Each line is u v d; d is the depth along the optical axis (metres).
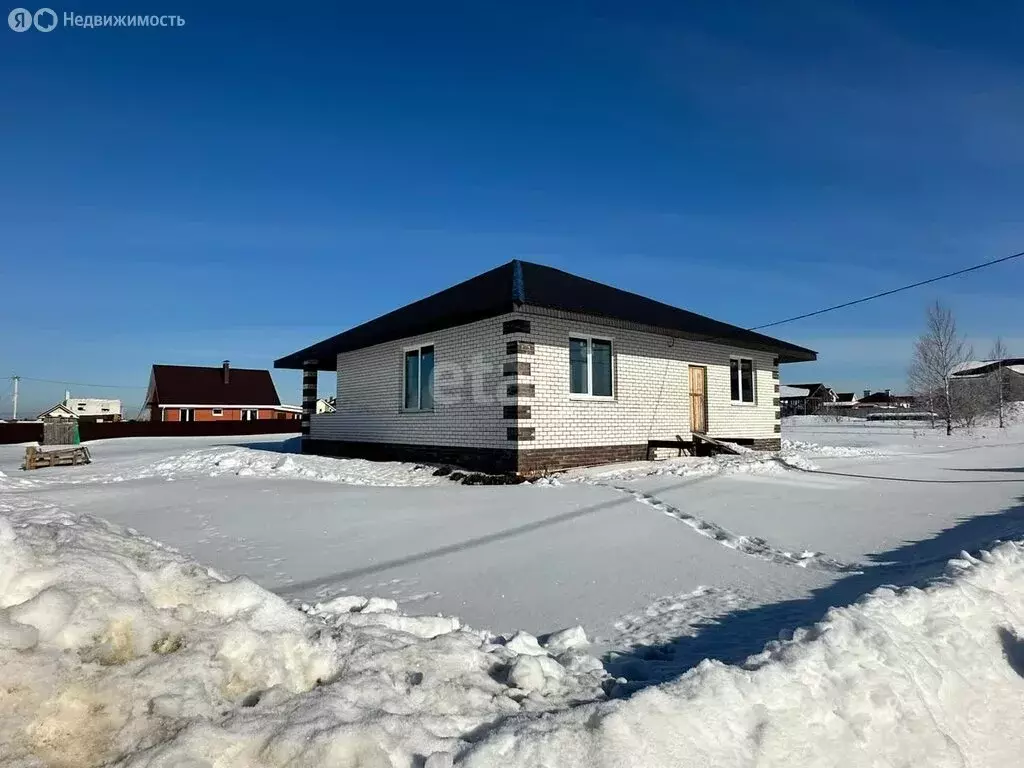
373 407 14.89
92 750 1.83
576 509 7.13
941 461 13.27
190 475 11.55
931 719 2.63
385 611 3.53
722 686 2.40
